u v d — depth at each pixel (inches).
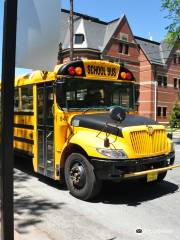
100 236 218.1
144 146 286.4
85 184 290.0
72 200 294.4
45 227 232.1
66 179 308.2
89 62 325.4
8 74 130.3
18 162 458.6
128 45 2097.7
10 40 129.6
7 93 130.7
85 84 323.6
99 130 289.3
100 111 328.2
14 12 129.3
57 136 316.2
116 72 344.2
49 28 141.3
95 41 1956.2
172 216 257.1
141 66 2199.8
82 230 227.8
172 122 1847.9
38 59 139.8
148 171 282.5
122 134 279.6
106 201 292.7
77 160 295.9
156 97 2201.0
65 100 311.6
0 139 136.6
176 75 2340.1
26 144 375.2
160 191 324.5
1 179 134.2
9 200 134.6
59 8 143.4
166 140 308.5
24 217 251.4
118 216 256.1
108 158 270.4
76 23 1969.7
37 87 346.9
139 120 304.8
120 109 290.4
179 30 1019.9
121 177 272.1
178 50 2351.1
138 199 299.6
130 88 354.9
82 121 301.3
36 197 302.2
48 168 333.1
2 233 136.8
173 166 307.1
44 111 335.9
